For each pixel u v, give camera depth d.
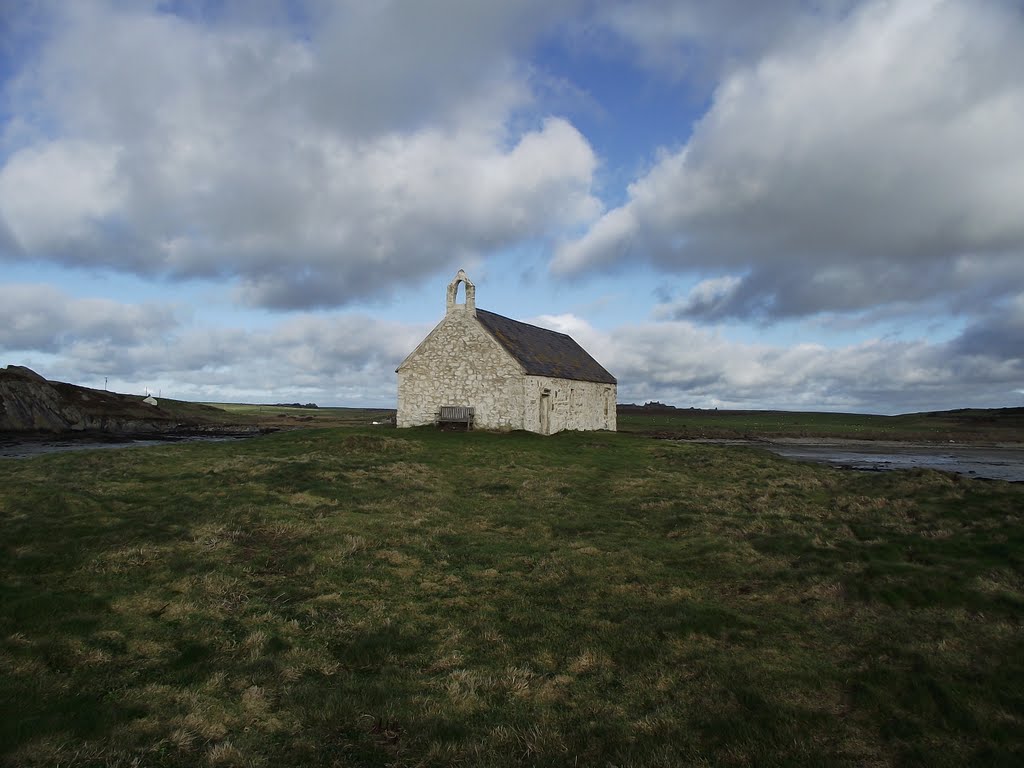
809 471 26.50
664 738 6.55
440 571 12.43
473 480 22.56
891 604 10.24
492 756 6.22
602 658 8.57
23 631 8.56
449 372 38.69
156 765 5.86
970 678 7.55
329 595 10.88
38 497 16.39
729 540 14.32
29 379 64.12
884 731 6.61
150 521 14.55
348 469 22.75
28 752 5.71
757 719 6.86
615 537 14.99
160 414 78.12
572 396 44.19
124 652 8.33
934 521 15.66
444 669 8.34
